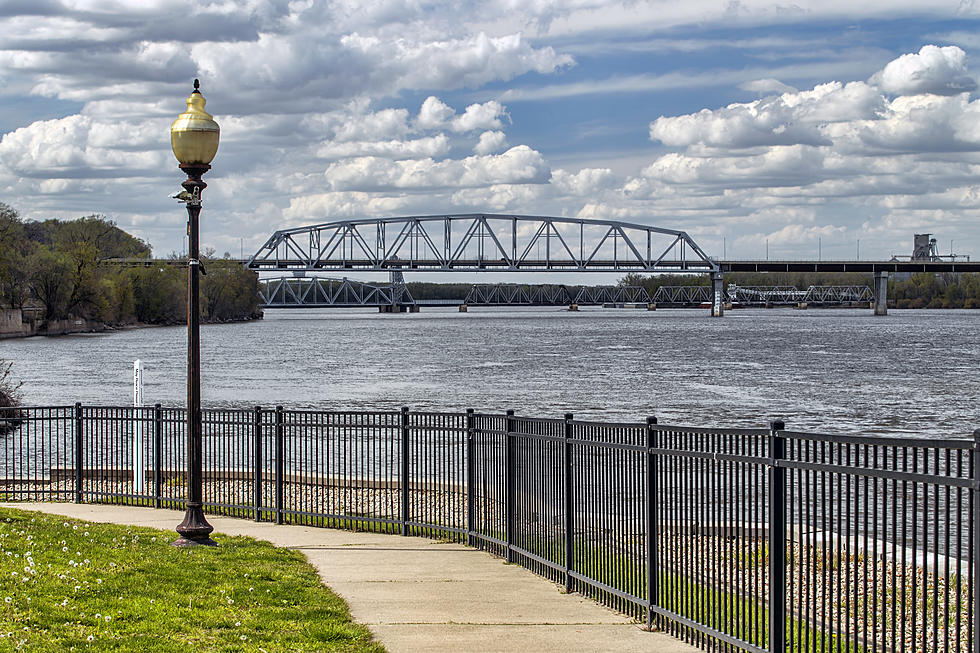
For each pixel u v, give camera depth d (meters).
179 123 13.52
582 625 10.03
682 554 9.59
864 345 117.06
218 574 11.73
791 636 8.12
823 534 7.64
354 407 49.09
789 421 43.56
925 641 7.24
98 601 10.09
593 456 11.22
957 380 66.44
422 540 14.92
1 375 53.47
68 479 21.56
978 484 6.42
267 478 19.22
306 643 9.09
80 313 153.38
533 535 12.78
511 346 116.81
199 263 13.84
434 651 9.06
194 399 13.93
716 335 148.62
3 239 132.25
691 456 9.31
